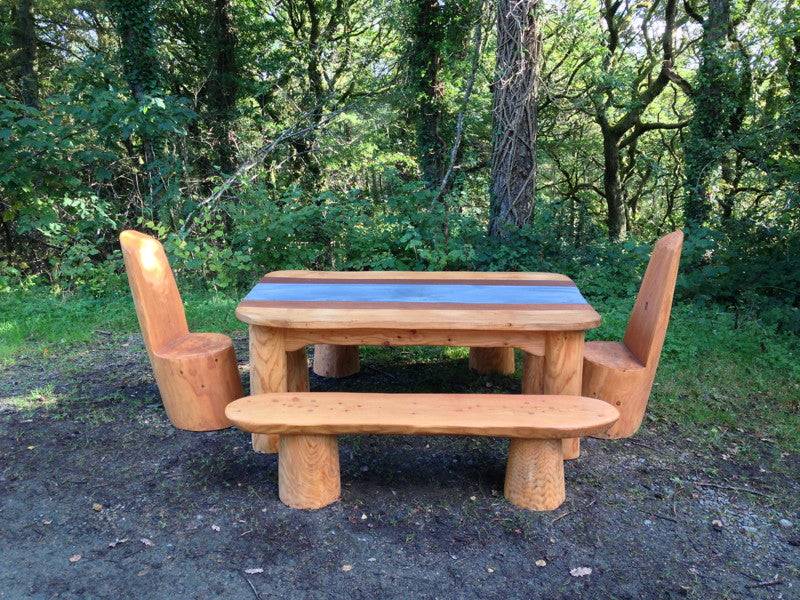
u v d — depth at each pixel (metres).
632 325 3.24
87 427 3.15
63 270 6.02
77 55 12.41
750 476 2.78
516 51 6.43
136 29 8.58
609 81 10.61
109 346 4.53
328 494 2.48
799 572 2.15
